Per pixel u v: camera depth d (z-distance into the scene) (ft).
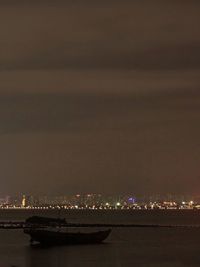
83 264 415.85
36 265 408.05
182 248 534.78
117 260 439.22
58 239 515.50
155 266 411.13
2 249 503.61
